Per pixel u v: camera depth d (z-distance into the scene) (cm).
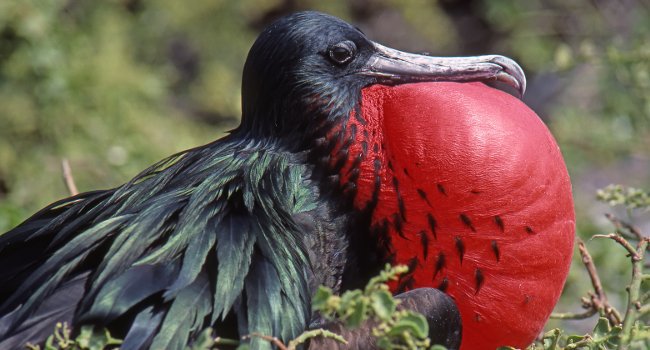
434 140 638
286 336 600
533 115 661
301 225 661
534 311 649
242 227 627
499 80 697
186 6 1513
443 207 639
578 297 907
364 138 666
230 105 1437
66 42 1208
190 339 577
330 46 680
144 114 1216
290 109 681
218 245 612
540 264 641
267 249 622
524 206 634
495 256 638
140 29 1475
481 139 632
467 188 632
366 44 689
